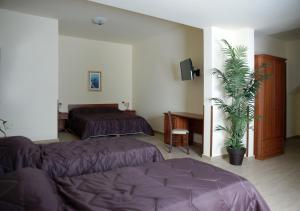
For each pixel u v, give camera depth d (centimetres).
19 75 493
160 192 155
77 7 449
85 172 250
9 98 486
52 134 533
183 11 343
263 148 446
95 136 576
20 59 492
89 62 730
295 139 640
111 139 333
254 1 305
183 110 595
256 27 429
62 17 511
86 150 274
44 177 159
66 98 703
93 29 606
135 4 316
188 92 577
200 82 543
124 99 800
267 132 457
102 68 754
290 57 633
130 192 156
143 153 291
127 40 736
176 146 540
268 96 459
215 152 440
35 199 123
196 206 149
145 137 633
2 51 474
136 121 629
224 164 410
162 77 664
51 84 528
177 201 145
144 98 746
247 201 176
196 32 548
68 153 261
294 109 670
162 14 357
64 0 416
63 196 153
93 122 577
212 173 194
